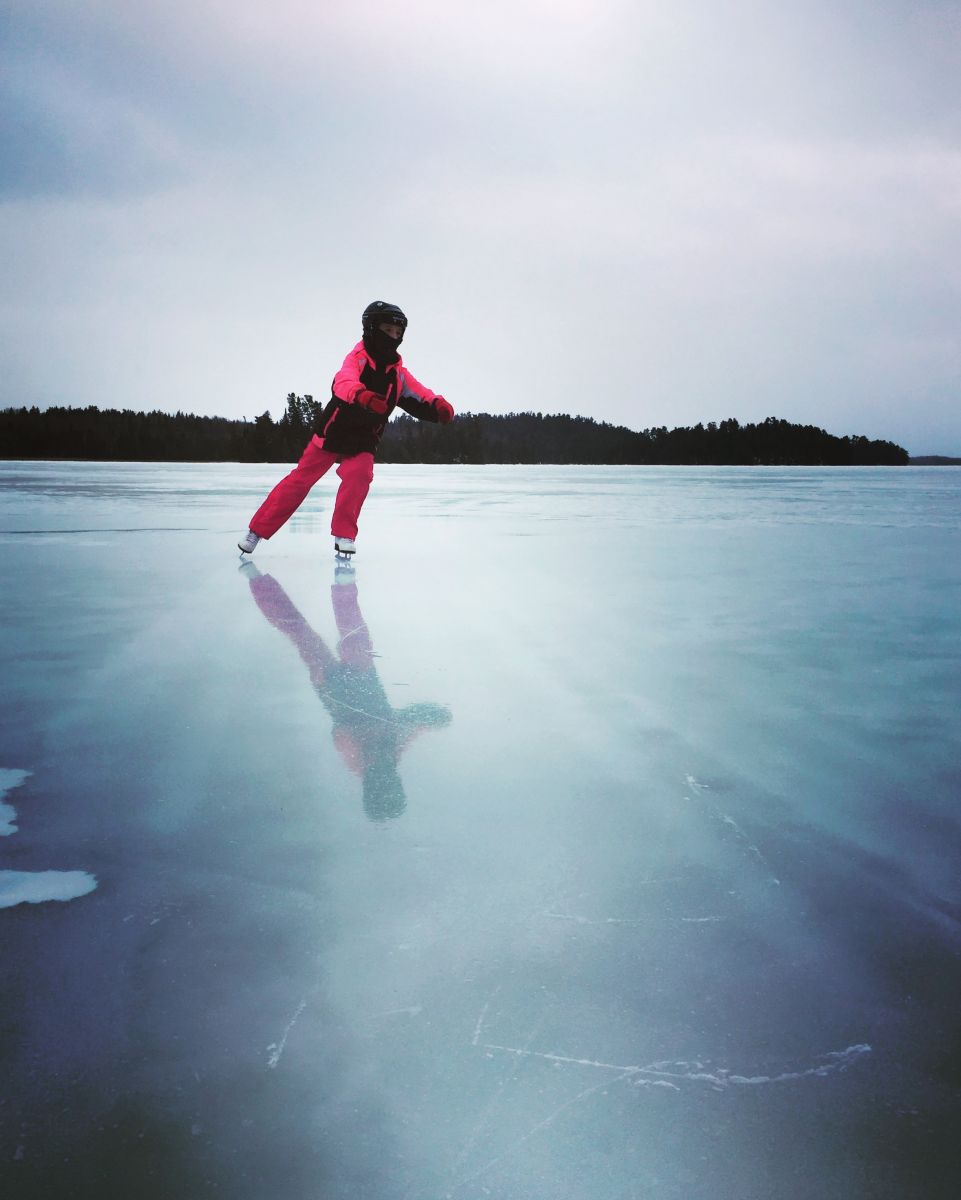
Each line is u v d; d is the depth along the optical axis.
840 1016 1.00
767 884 1.30
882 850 1.42
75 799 1.60
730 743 1.94
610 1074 0.90
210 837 1.45
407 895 1.26
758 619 3.39
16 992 1.03
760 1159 0.80
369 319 4.70
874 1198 0.76
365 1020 0.98
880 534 6.89
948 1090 0.88
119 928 1.17
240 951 1.12
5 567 4.73
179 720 2.08
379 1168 0.79
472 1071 0.90
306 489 4.97
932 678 2.51
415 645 2.91
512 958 1.11
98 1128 0.83
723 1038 0.96
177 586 4.12
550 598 3.85
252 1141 0.81
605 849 1.42
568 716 2.13
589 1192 0.76
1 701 2.23
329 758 1.83
